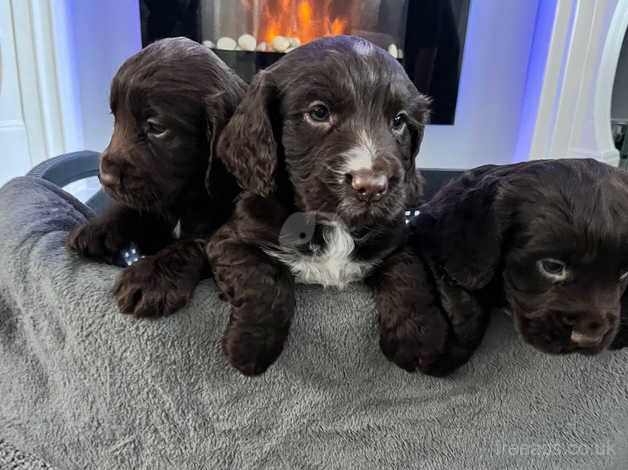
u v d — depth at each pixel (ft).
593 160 0.94
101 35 3.07
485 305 0.95
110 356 0.91
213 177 1.04
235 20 3.09
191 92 0.99
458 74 3.24
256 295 0.89
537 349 0.89
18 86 2.76
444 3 3.10
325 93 0.89
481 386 0.98
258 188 0.95
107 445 0.99
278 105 0.94
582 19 2.95
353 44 0.95
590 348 0.83
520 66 3.46
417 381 0.96
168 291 0.90
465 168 3.50
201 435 0.95
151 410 0.93
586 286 0.83
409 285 0.94
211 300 0.93
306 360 0.94
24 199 1.20
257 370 0.90
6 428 1.12
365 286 1.00
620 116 3.44
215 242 0.98
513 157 3.65
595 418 1.04
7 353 1.08
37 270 0.98
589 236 0.80
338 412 0.97
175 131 0.98
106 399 0.95
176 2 2.94
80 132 3.21
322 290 0.98
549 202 0.84
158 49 1.02
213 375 0.92
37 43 2.76
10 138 2.73
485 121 3.58
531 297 0.87
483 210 0.90
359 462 1.00
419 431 1.00
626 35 3.26
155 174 0.99
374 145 0.87
